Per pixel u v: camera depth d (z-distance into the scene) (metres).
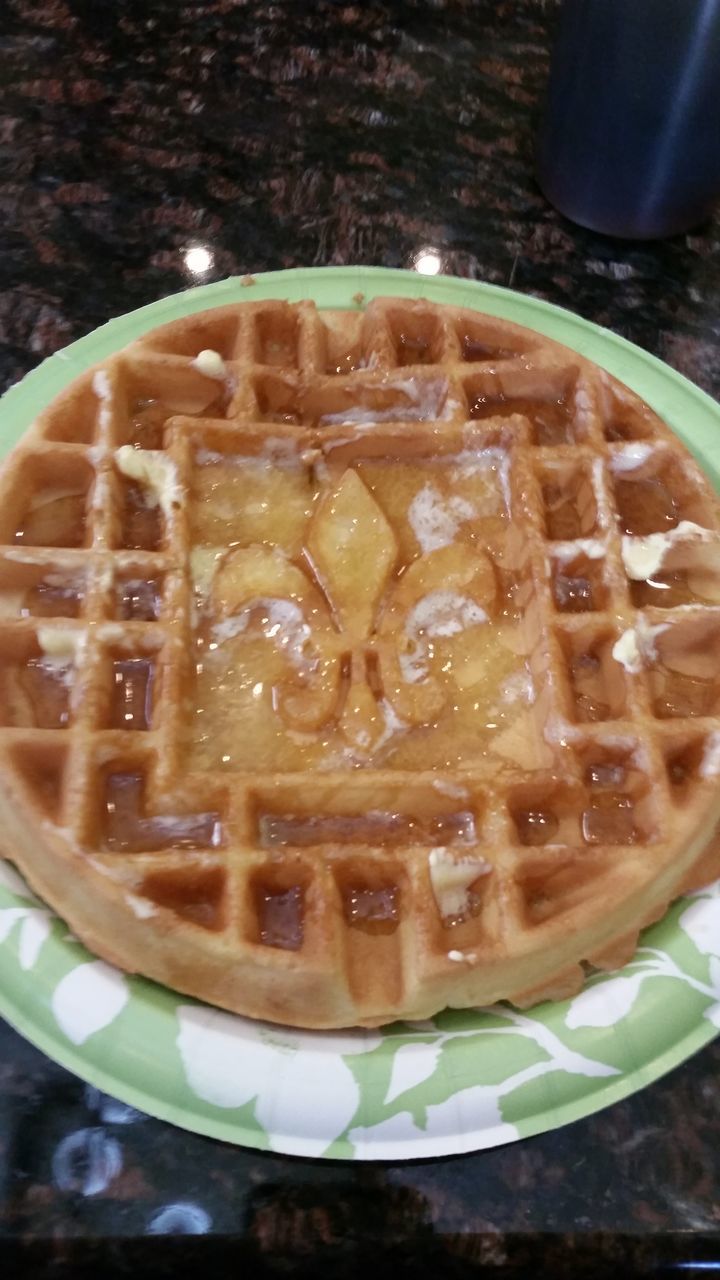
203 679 0.25
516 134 0.39
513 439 0.27
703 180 0.34
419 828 0.24
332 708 0.24
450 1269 0.21
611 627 0.25
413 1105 0.21
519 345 0.29
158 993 0.22
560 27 0.33
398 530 0.27
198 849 0.23
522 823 0.24
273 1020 0.22
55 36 0.40
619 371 0.31
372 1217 0.22
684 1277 0.22
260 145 0.37
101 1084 0.21
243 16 0.41
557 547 0.26
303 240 0.35
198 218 0.35
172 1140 0.22
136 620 0.25
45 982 0.22
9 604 0.25
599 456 0.27
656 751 0.24
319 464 0.28
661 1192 0.22
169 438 0.27
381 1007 0.22
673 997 0.23
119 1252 0.21
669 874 0.23
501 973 0.22
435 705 0.25
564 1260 0.21
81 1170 0.22
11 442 0.28
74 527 0.27
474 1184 0.22
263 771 0.24
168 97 0.38
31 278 0.33
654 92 0.31
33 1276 0.21
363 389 0.28
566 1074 0.22
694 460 0.28
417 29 0.41
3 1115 0.22
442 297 0.31
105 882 0.22
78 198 0.35
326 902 0.22
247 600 0.25
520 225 0.37
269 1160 0.22
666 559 0.27
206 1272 0.21
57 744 0.23
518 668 0.26
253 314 0.29
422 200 0.37
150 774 0.23
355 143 0.38
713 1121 0.23
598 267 0.36
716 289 0.36
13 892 0.23
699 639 0.26
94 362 0.30
